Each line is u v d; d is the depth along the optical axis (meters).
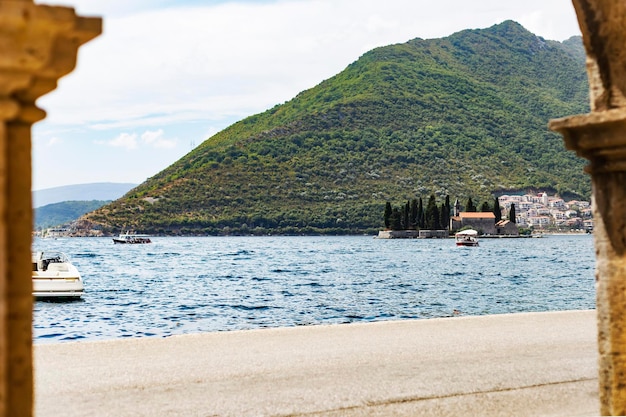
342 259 90.94
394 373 7.05
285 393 6.27
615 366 4.39
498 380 6.74
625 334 4.38
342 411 5.72
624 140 4.20
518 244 152.75
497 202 190.88
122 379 6.71
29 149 3.04
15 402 2.96
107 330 24.84
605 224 4.42
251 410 5.73
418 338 8.98
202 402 5.95
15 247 2.97
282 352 8.05
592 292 43.75
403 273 64.12
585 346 8.46
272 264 79.62
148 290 44.41
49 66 2.93
